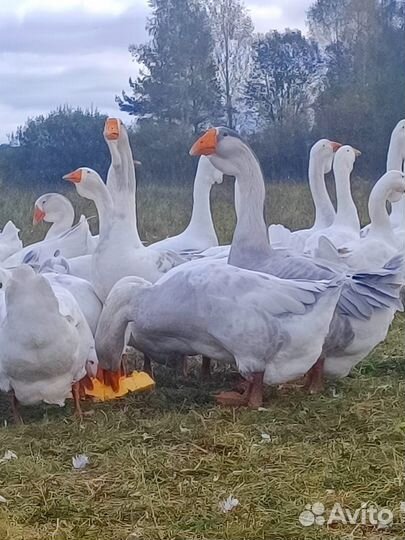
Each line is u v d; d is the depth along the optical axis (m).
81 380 5.76
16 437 5.10
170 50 12.75
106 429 5.19
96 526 3.91
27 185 13.39
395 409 5.45
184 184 13.34
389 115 12.39
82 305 6.32
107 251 6.81
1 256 9.05
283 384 6.04
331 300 5.41
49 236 9.54
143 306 5.68
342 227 9.10
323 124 12.83
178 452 4.77
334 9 12.69
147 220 13.08
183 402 5.72
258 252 6.11
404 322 8.17
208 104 12.98
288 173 13.05
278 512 4.02
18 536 3.82
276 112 13.15
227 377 6.51
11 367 5.09
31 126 13.36
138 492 4.24
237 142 6.13
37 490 4.29
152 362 6.82
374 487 4.25
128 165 6.90
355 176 12.74
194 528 3.86
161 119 12.97
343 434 5.00
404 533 3.83
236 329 5.31
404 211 8.88
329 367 5.98
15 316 4.96
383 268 6.06
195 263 5.87
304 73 13.13
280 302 5.32
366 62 12.43
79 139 13.31
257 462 4.59
